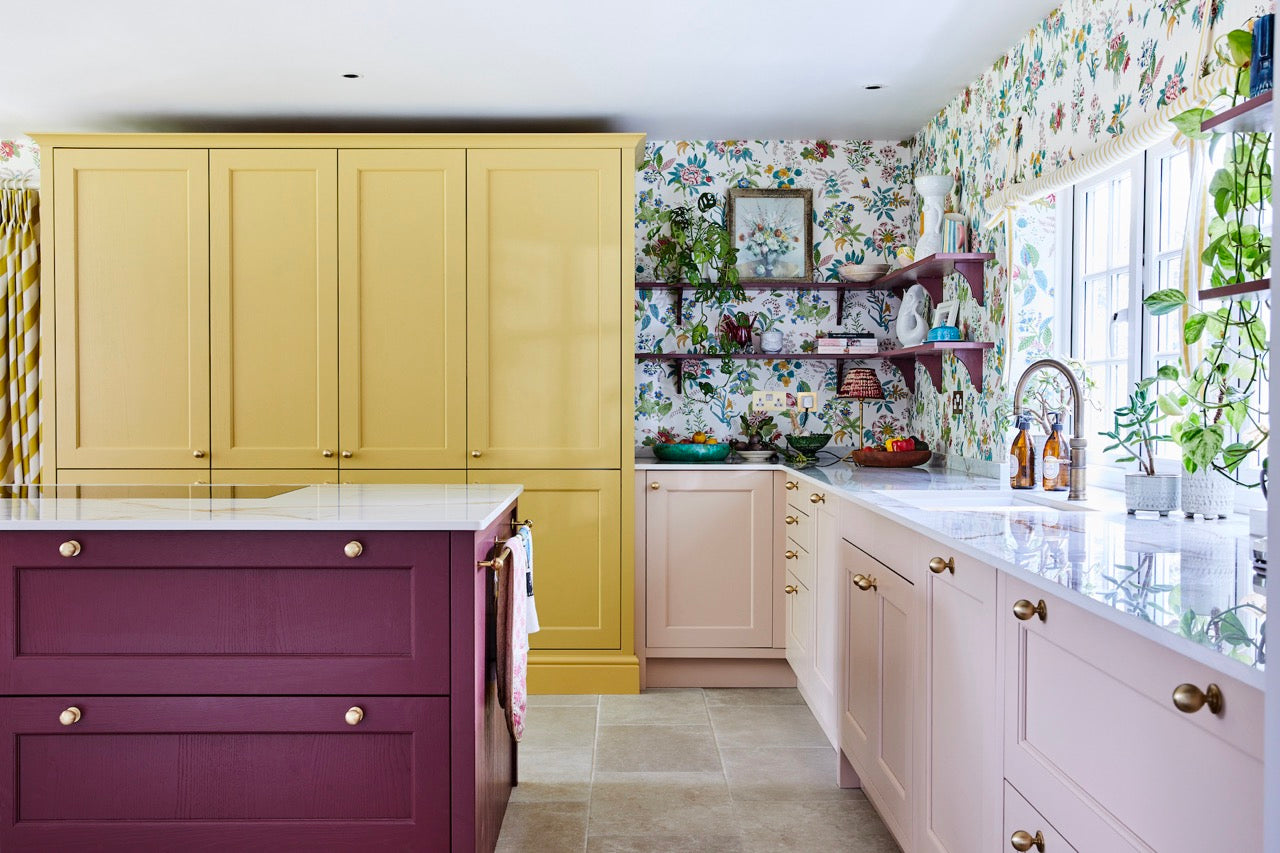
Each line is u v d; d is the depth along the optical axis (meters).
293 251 3.74
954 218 3.51
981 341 3.37
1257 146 1.58
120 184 3.74
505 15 2.88
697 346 4.28
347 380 3.75
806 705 3.62
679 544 3.84
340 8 2.82
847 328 4.32
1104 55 2.56
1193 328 1.74
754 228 4.29
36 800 2.03
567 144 3.75
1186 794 1.05
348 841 2.03
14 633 2.02
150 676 2.02
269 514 2.07
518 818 2.56
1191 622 1.09
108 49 3.14
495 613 2.30
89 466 3.77
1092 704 1.28
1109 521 2.01
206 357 3.76
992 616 1.63
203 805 2.03
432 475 3.76
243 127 4.02
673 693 3.79
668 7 2.83
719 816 2.58
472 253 3.74
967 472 3.46
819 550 3.12
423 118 3.90
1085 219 2.98
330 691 2.03
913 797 2.07
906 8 2.84
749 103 3.75
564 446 3.78
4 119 3.92
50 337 3.76
